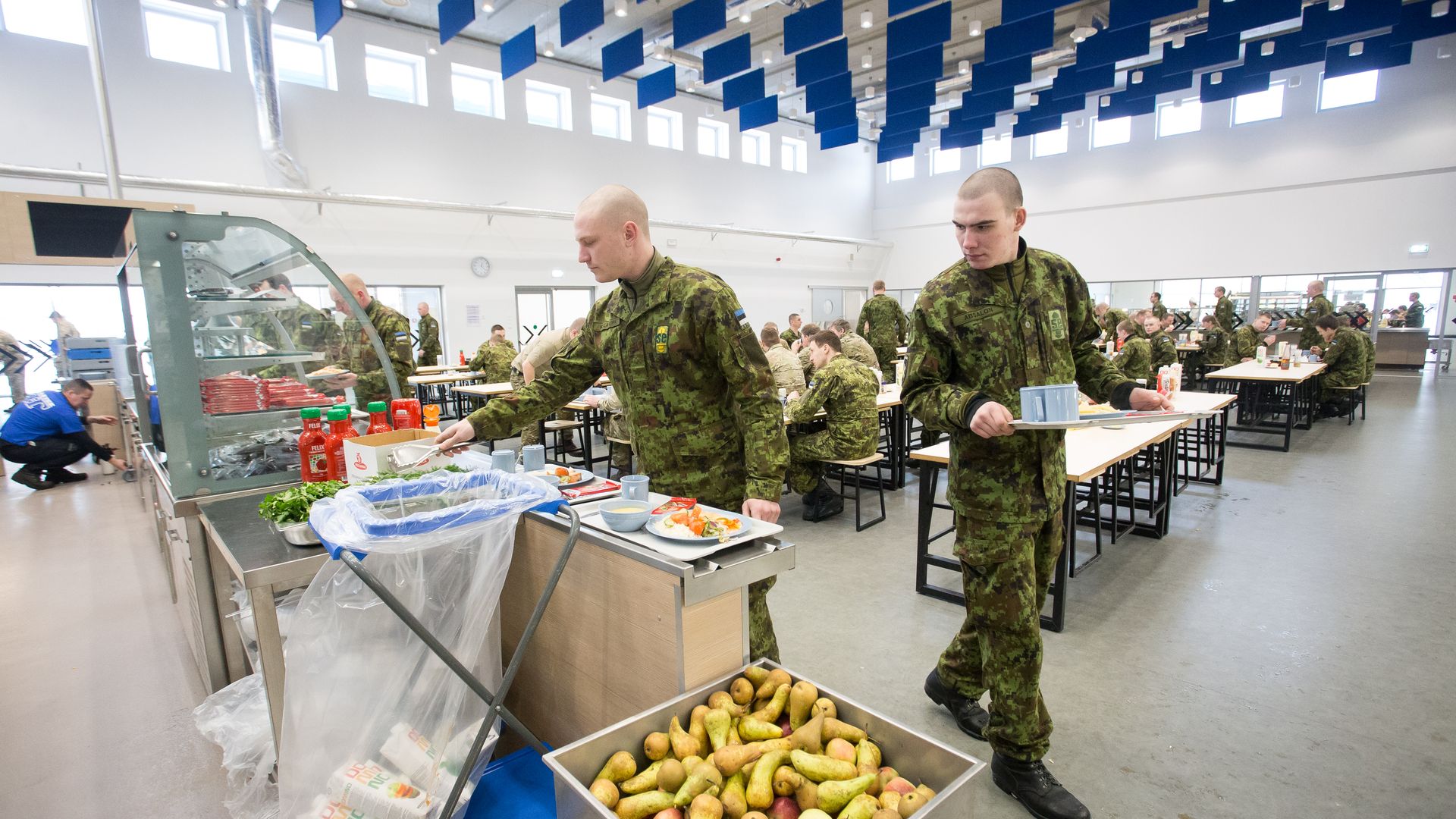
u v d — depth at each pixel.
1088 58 6.20
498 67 10.08
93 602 3.11
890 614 2.89
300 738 1.12
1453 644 2.49
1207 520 4.07
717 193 12.93
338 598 1.15
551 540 1.38
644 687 1.20
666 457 1.63
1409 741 1.94
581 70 10.91
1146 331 7.31
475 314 10.17
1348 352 6.74
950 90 10.28
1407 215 10.34
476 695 1.21
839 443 3.96
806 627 2.78
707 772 0.98
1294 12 4.84
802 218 14.52
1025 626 1.59
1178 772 1.84
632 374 1.62
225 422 1.97
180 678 2.43
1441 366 10.64
